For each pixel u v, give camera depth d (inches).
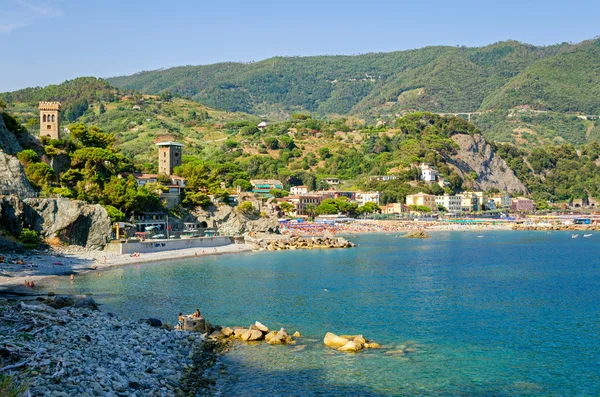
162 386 1850.4
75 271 4717.0
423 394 1978.3
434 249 7672.2
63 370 1733.5
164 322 2871.6
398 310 3272.6
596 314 3193.9
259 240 7755.9
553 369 2244.1
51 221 5585.6
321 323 2930.6
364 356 2357.3
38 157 6786.4
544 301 3582.7
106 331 2368.4
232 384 2000.5
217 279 4431.6
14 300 3107.8
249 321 2955.2
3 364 1748.3
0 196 5339.6
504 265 5639.8
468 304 3467.0
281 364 2226.9
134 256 5748.0
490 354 2425.0
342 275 4758.9
